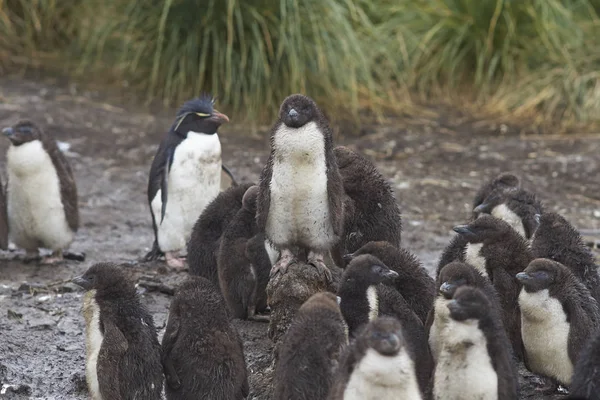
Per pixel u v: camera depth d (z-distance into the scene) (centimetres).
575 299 1300
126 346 1198
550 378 1341
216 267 1620
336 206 1350
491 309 1138
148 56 2872
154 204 1897
